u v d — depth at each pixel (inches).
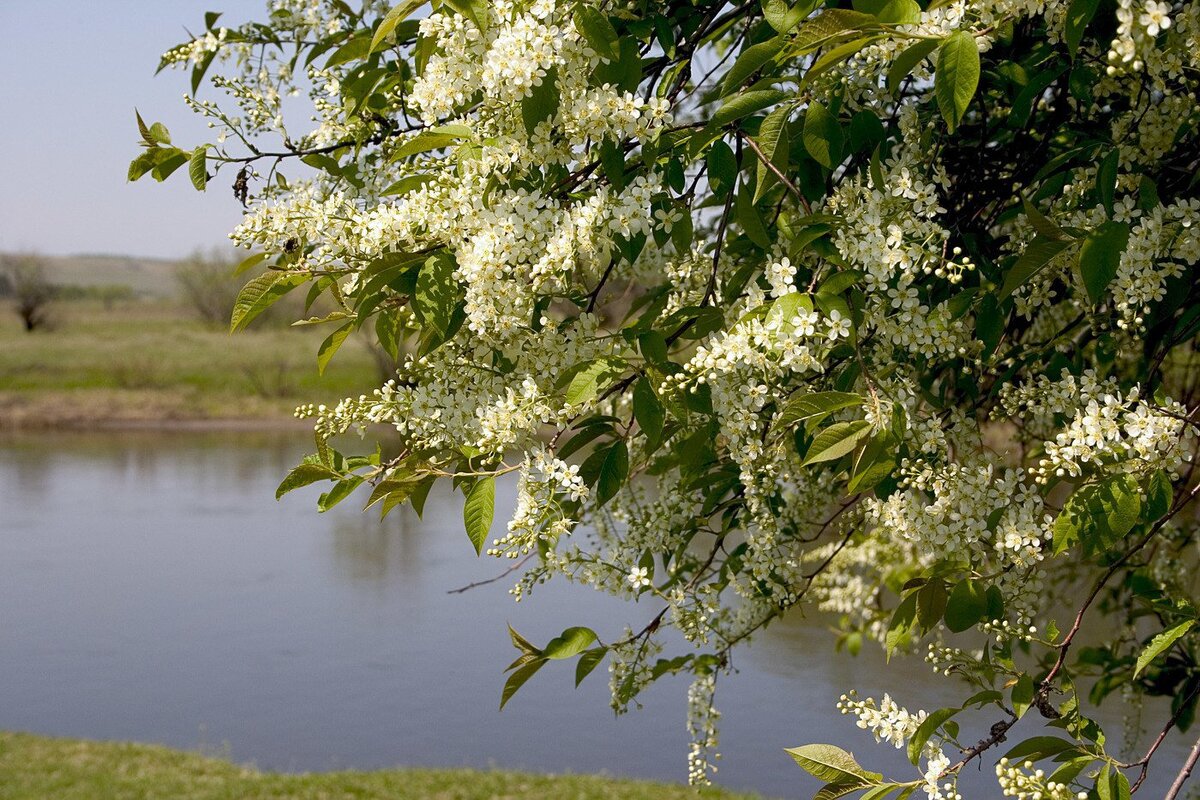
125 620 518.9
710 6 81.7
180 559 651.5
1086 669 123.9
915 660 422.3
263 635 493.7
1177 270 63.6
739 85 69.8
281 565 633.6
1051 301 90.1
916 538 70.2
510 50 64.6
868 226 64.8
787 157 67.5
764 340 63.7
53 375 1535.4
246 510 820.0
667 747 358.9
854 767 63.2
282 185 86.8
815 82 71.7
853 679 401.4
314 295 76.7
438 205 68.7
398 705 401.1
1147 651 64.4
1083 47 73.3
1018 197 87.0
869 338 69.8
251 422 1391.5
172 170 87.7
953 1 59.0
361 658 458.3
